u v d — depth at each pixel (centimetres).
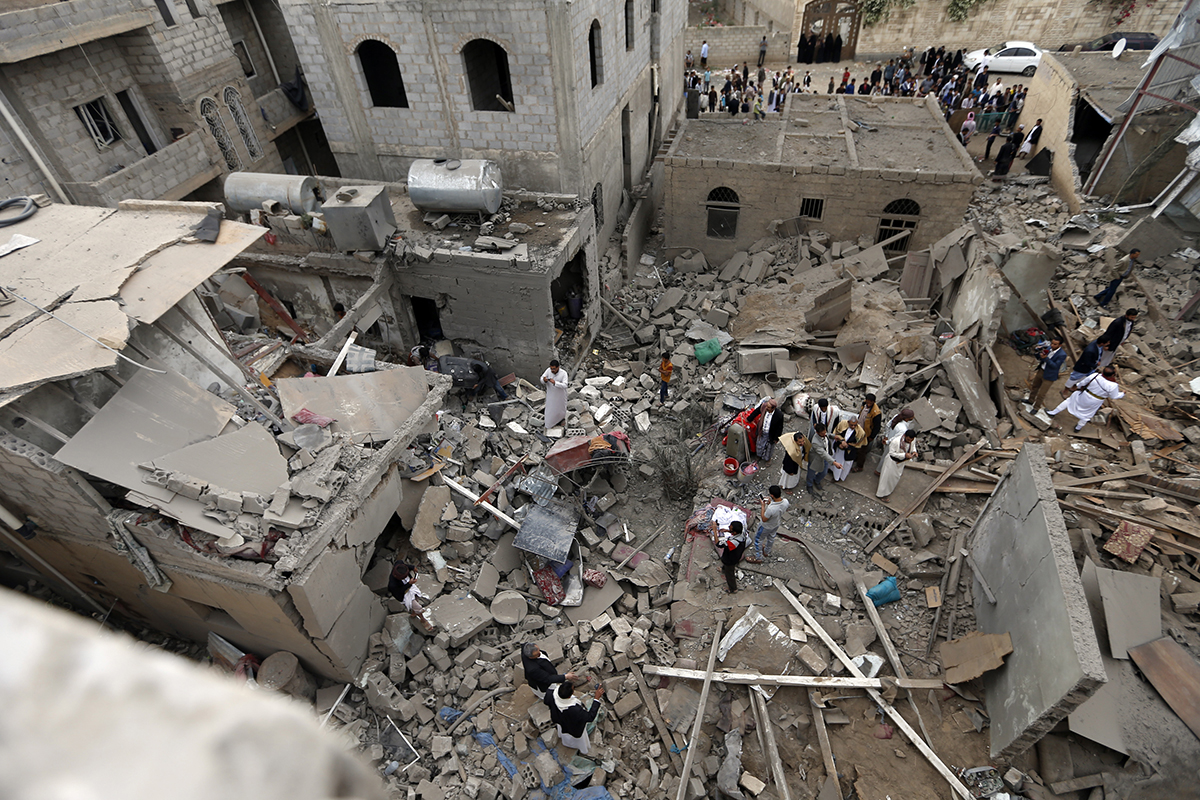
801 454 1173
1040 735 809
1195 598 990
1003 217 2077
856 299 1648
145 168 1652
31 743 61
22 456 773
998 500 1044
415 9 1526
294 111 2170
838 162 1841
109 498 848
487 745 938
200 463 849
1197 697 853
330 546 888
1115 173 1961
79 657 72
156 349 928
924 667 978
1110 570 981
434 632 1038
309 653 949
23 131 1450
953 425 1280
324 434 962
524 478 1235
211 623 988
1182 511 1115
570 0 1441
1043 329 1463
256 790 70
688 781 884
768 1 3700
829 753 900
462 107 1661
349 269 1526
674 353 1653
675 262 2031
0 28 1322
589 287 1705
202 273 884
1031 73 2983
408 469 1193
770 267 1891
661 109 2486
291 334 1634
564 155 1659
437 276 1509
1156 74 1798
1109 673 891
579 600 1111
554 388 1398
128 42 1639
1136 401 1356
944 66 2945
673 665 1012
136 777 62
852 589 1083
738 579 1112
